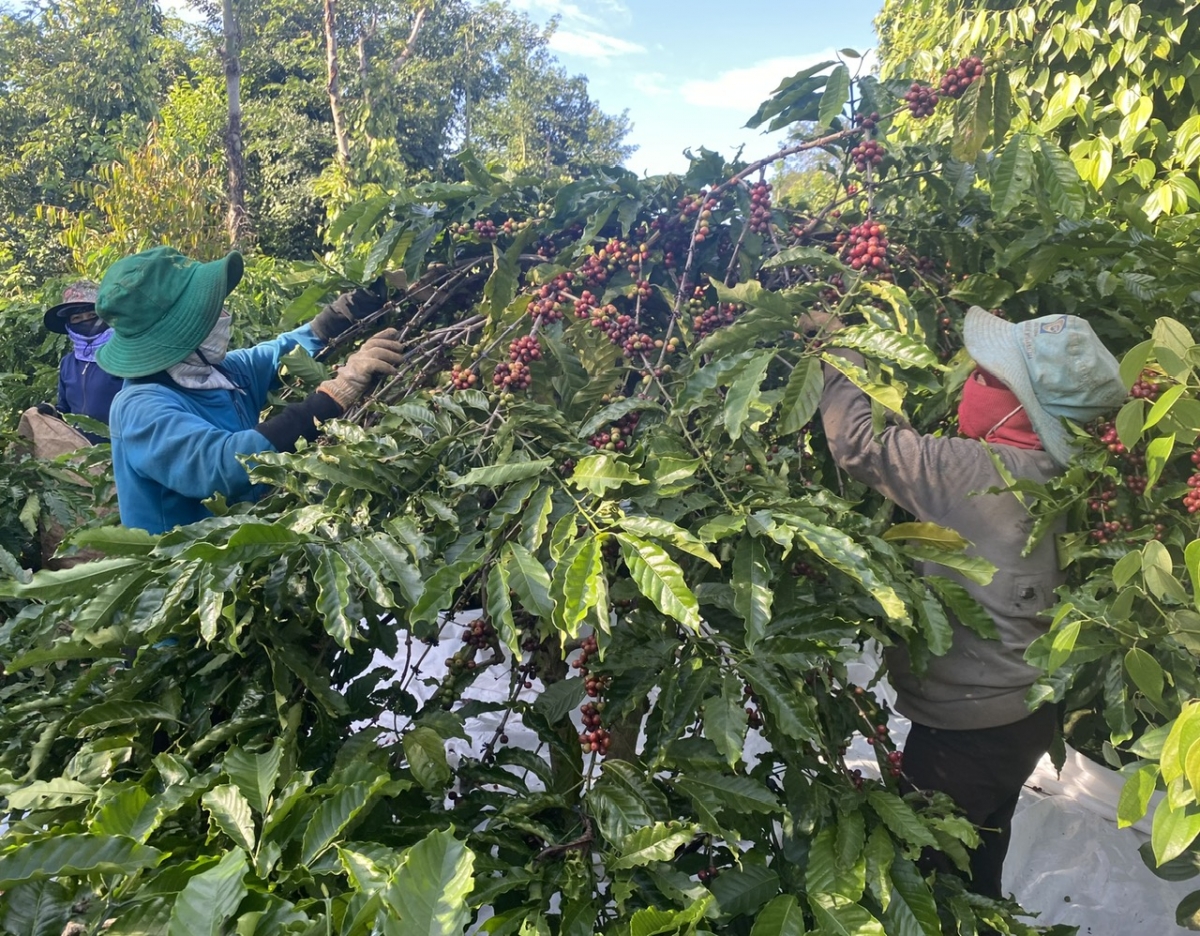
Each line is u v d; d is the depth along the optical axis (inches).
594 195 92.1
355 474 70.0
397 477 72.3
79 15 788.0
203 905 41.3
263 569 67.9
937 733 83.2
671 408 77.9
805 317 82.1
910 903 64.5
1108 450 78.5
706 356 84.4
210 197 496.1
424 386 95.7
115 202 437.7
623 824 60.8
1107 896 102.1
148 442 78.2
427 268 103.2
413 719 69.6
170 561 62.0
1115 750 106.1
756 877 64.4
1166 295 85.7
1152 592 71.4
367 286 102.7
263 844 50.3
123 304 80.8
